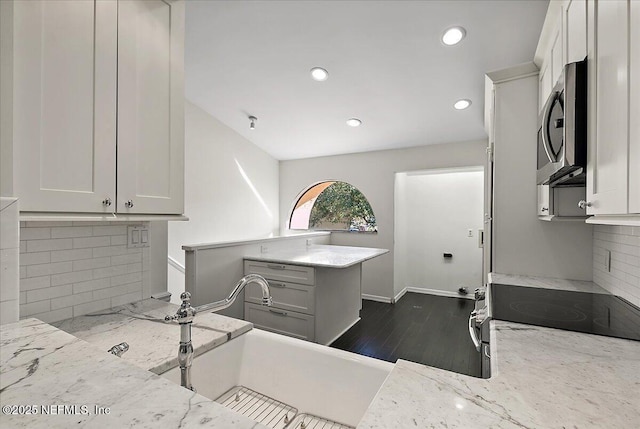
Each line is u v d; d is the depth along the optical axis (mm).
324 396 1012
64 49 936
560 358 798
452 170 4281
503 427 507
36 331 811
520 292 1542
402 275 4770
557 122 1169
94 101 1003
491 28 2148
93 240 1245
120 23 1077
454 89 2938
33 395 526
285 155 5098
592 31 989
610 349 858
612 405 579
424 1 2000
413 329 3301
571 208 1605
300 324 2688
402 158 4414
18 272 914
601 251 1660
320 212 5270
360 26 2281
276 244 3451
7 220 856
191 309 878
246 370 1156
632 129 748
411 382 639
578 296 1461
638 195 721
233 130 4344
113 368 621
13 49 837
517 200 1965
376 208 4566
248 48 2633
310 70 2875
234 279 2879
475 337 1359
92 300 1241
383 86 3000
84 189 979
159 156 1201
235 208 4402
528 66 1891
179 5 1286
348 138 4254
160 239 1704
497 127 2012
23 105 856
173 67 1258
